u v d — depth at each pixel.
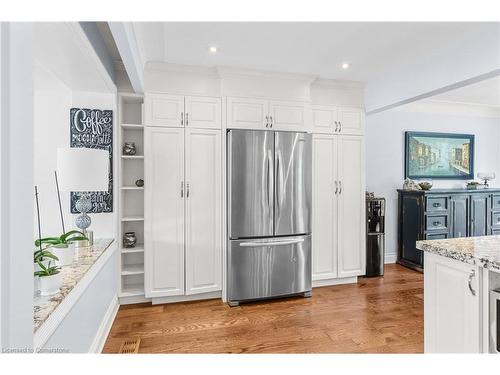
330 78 3.49
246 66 3.08
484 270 1.45
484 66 2.62
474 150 5.25
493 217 4.54
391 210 4.81
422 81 3.35
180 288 3.09
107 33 2.37
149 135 2.98
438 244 1.79
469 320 1.52
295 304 3.14
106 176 2.24
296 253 3.29
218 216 3.18
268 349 2.27
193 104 3.09
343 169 3.66
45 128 2.76
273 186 3.20
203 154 3.12
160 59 2.88
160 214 3.03
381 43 2.54
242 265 3.11
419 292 3.50
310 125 3.50
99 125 2.89
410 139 4.88
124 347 2.30
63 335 1.55
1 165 0.73
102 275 2.42
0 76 0.73
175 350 2.26
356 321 2.75
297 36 2.41
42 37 1.74
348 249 3.70
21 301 0.81
